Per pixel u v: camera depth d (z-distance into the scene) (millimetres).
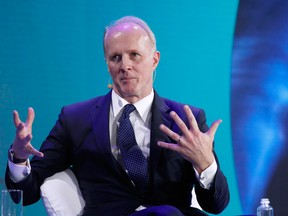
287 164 9695
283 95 9641
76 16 9070
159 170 5773
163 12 9320
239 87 9531
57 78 8992
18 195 4930
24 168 5586
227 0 9516
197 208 5875
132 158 5809
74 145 6027
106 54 5883
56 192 5957
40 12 8969
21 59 8898
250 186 9578
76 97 9055
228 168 9484
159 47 9305
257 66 9594
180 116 6020
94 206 5828
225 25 9508
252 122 9578
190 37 9391
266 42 9625
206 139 5211
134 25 5883
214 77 9445
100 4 9133
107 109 6051
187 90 9359
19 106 8859
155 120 5895
